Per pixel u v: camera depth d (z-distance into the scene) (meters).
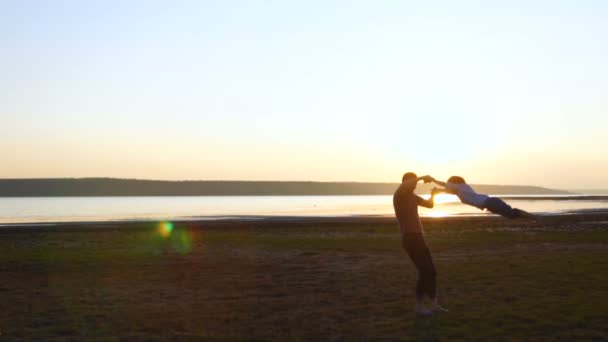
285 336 9.08
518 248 22.42
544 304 11.14
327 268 16.84
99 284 14.22
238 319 10.32
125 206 118.50
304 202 162.50
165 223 44.25
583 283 13.64
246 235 31.22
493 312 10.53
